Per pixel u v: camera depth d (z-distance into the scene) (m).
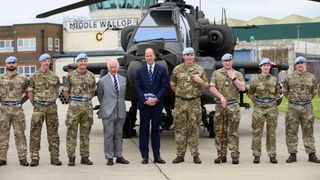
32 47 58.62
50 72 8.19
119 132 8.29
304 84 8.26
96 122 15.90
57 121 8.24
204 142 10.98
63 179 7.06
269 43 55.38
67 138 8.15
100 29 57.44
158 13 10.52
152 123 8.28
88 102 8.17
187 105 8.18
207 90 8.81
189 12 11.96
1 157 8.20
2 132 8.21
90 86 8.19
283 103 24.33
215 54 12.59
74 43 58.44
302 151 9.52
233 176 7.17
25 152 8.21
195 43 11.15
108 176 7.25
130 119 11.83
